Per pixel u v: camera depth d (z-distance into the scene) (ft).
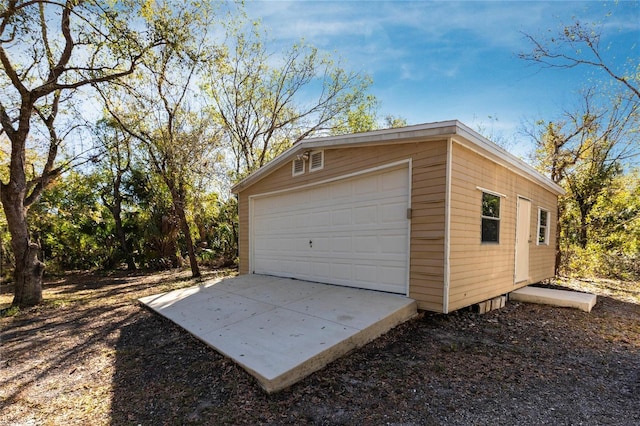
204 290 22.93
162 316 18.17
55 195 40.73
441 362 11.84
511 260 21.45
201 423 8.44
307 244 23.57
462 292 16.07
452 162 15.28
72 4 19.38
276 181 26.53
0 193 22.80
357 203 19.74
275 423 8.38
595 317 18.01
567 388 10.07
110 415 8.95
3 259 38.55
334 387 10.10
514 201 21.85
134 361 12.63
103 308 21.67
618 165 39.65
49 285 33.42
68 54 22.81
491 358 12.24
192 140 34.01
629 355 12.75
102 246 45.60
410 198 16.58
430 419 8.44
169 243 44.96
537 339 14.30
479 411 8.77
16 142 22.71
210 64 30.45
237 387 10.13
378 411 8.81
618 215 39.01
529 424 8.19
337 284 21.01
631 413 8.68
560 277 33.68
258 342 12.62
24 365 12.52
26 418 8.91
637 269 35.53
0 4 19.26
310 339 12.45
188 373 11.31
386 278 17.88
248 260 29.89
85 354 13.55
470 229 16.72
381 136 17.22
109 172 45.47
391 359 12.07
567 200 38.19
